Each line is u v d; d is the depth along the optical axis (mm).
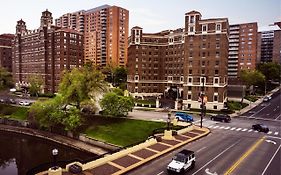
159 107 75812
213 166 28641
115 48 161125
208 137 42250
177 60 97188
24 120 65375
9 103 83062
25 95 109812
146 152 33219
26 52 125250
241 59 143125
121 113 58219
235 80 110250
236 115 64500
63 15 183750
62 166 28156
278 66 129625
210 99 72688
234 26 145625
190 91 76500
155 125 51406
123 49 165875
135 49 99250
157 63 102875
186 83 77125
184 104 77562
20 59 130625
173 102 87188
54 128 57469
